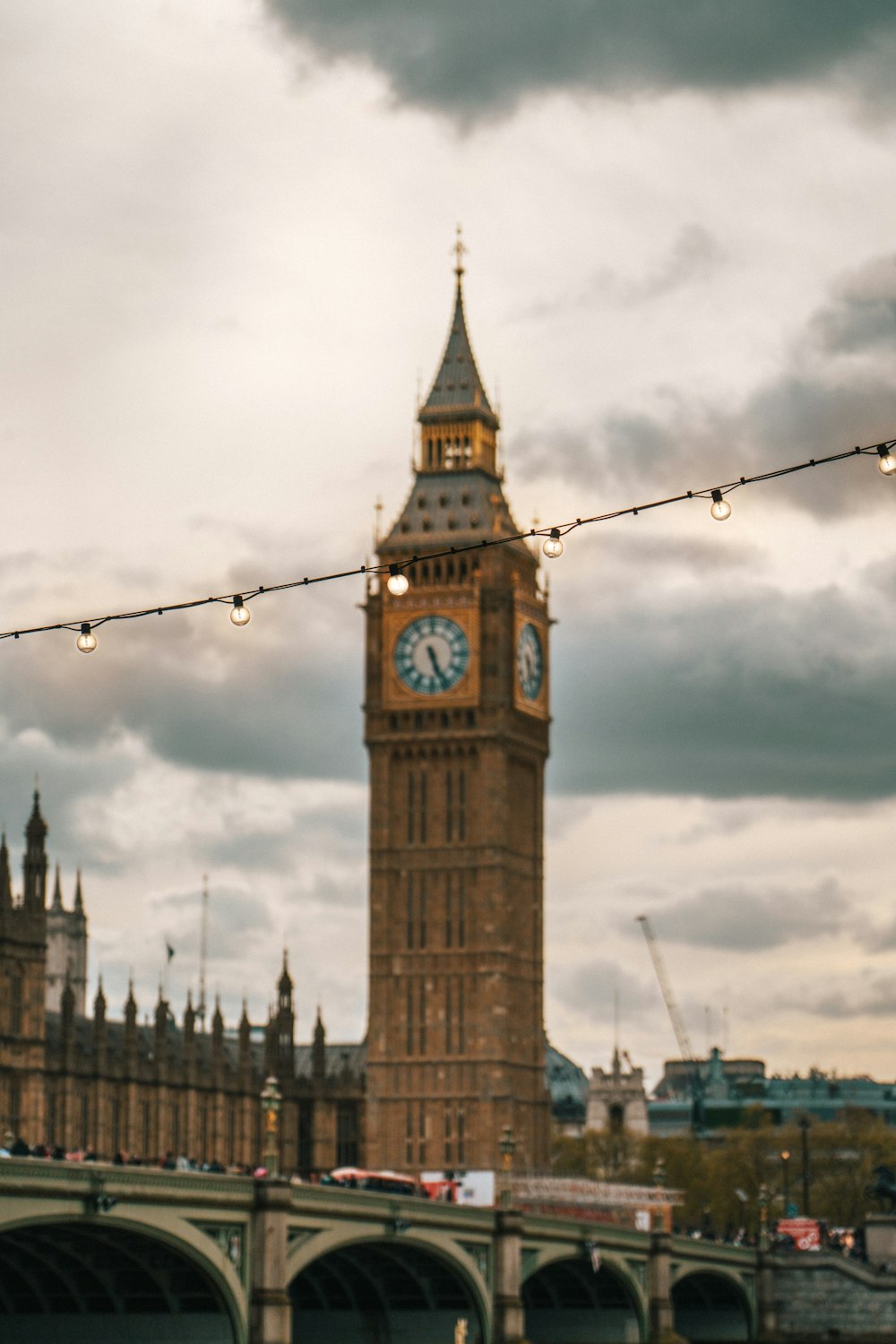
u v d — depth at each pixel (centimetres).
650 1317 18350
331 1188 13462
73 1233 12294
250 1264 12706
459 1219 14925
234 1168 17750
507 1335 15450
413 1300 15900
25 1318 13625
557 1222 16612
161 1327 13325
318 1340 15912
